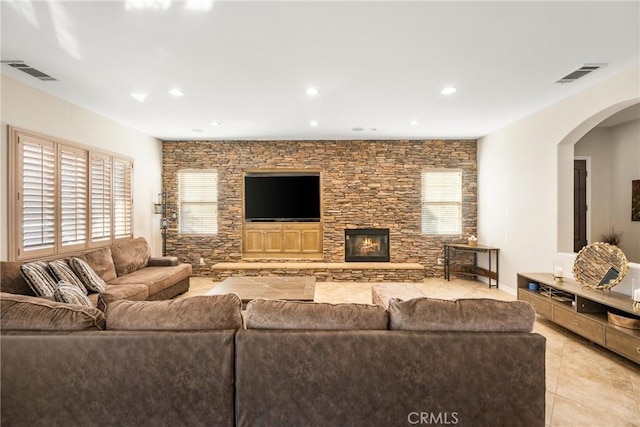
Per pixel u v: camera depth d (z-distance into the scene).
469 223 6.28
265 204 6.52
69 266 3.56
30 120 3.50
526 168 4.74
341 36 2.51
